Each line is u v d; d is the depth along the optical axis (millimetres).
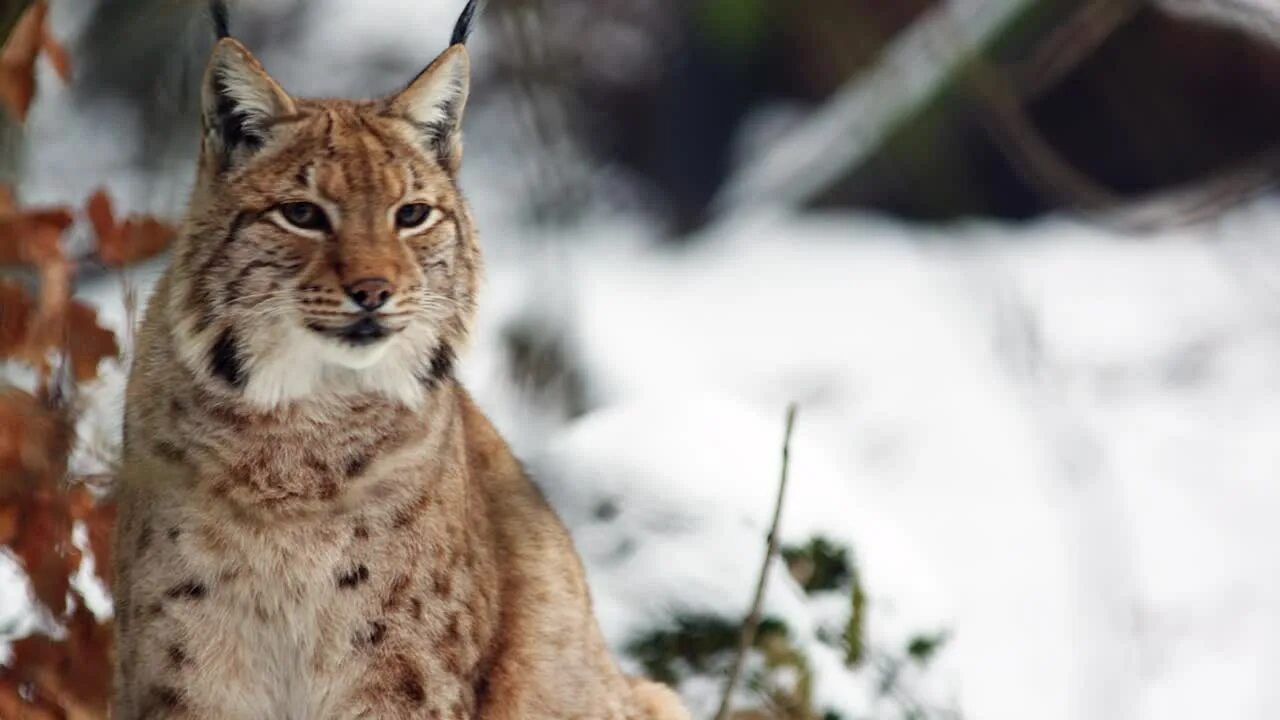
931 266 22062
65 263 7199
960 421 18234
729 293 21578
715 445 10227
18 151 8461
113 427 7379
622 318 20078
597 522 9648
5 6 7387
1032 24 18844
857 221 23578
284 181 6840
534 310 16281
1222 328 20234
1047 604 15039
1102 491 17078
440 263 7086
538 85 15508
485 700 7320
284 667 6891
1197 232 22188
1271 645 14953
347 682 6895
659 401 10617
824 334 20203
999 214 23469
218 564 6707
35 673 7227
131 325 7180
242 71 6863
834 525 9961
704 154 24906
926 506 16797
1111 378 19203
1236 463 17828
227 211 6832
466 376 14695
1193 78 24141
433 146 7254
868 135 22656
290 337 6766
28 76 7254
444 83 7234
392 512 6875
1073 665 14094
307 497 6773
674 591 9227
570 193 17250
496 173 21016
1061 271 21734
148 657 6715
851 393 18938
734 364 19500
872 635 9641
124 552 6801
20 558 7102
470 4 7320
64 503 7105
